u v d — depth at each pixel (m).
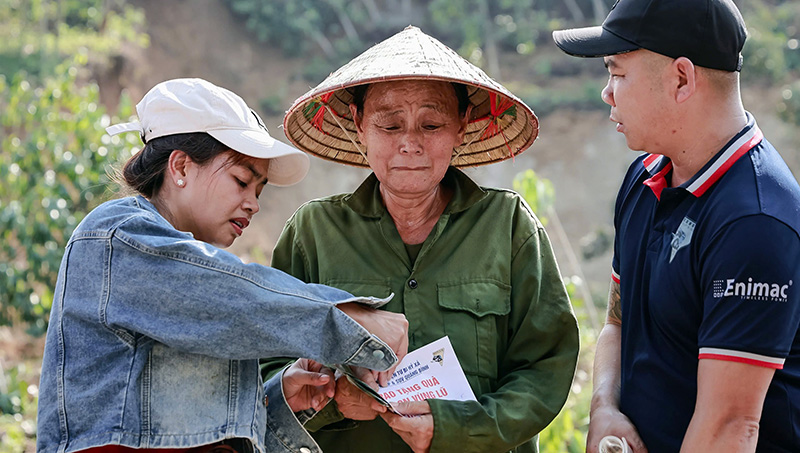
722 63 2.19
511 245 2.64
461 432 2.33
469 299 2.55
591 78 24.19
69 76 9.16
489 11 27.45
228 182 2.20
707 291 2.14
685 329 2.26
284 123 2.63
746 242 2.07
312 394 2.41
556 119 22.50
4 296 8.37
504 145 2.80
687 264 2.22
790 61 23.05
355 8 27.86
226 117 2.19
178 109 2.18
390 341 2.15
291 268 2.76
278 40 26.11
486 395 2.48
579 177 21.27
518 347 2.61
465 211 2.67
